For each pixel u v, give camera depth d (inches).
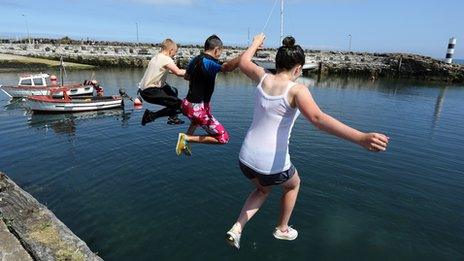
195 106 192.9
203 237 378.3
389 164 587.8
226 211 428.5
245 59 165.3
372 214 426.3
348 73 2432.3
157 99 218.5
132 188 490.0
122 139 716.0
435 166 590.9
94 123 868.6
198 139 200.8
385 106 1174.3
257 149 150.8
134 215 421.4
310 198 459.2
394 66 2378.2
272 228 389.7
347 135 125.3
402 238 380.2
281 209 174.4
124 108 1066.7
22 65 2062.0
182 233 385.1
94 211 431.5
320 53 2908.5
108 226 399.2
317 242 368.8
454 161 619.5
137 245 365.4
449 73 2183.8
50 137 746.2
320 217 415.2
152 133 753.6
